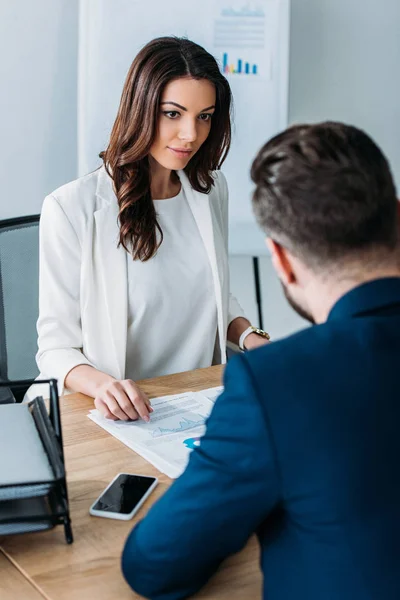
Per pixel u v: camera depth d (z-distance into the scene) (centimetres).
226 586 104
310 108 342
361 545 78
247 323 210
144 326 192
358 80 345
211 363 205
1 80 295
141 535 92
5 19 290
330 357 81
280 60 304
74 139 311
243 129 308
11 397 185
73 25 300
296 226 84
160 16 290
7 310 205
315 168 83
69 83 305
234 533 86
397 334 83
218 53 299
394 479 79
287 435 79
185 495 87
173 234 196
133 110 179
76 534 115
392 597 78
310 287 87
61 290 185
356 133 86
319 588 80
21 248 208
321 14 332
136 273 189
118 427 149
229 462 82
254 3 297
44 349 182
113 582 104
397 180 362
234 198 314
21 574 106
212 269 197
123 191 183
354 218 82
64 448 140
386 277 84
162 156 182
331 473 78
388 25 342
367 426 79
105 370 187
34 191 310
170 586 93
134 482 128
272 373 81
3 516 109
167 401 162
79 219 186
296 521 81
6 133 300
